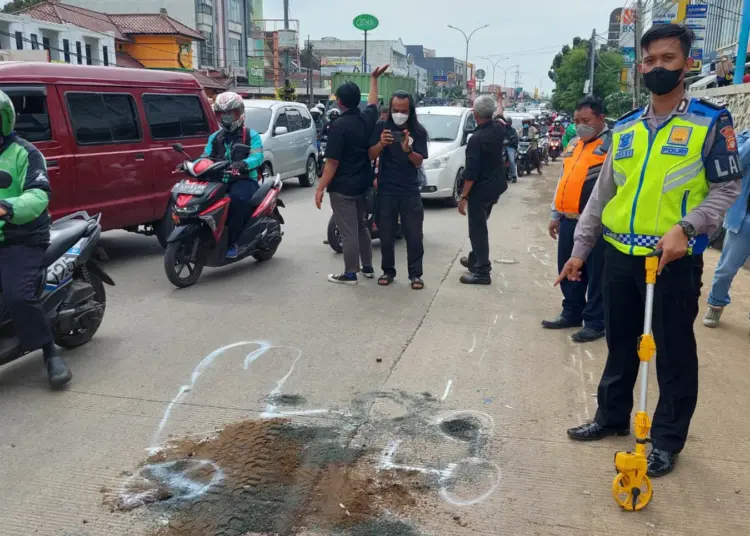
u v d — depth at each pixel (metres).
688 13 20.88
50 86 6.64
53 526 2.86
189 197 6.49
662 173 2.95
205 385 4.29
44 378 4.40
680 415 3.23
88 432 3.67
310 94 43.41
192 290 6.56
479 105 6.40
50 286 4.47
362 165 6.49
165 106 8.10
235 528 2.84
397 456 3.42
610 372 3.48
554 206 5.30
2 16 28.06
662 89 2.91
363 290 6.57
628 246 3.10
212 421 3.80
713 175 2.86
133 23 39.72
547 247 8.92
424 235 9.60
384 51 75.94
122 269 7.44
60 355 4.77
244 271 7.36
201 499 3.04
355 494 3.08
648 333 2.88
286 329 5.38
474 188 6.62
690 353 3.14
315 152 15.66
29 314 4.08
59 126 6.69
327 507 2.98
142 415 3.87
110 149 7.25
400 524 2.87
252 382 4.34
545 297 6.41
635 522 2.89
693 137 2.89
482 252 6.78
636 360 3.43
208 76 42.62
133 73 7.71
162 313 5.79
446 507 2.99
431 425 3.76
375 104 6.55
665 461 3.23
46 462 3.36
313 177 15.65
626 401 3.52
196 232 6.62
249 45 53.44
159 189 7.98
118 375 4.44
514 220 11.24
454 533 2.81
